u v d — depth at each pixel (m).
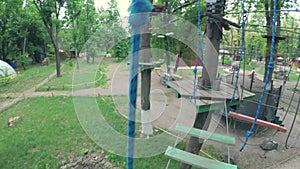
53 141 7.04
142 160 5.82
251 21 12.55
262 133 7.79
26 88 14.12
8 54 28.69
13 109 10.34
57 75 16.88
